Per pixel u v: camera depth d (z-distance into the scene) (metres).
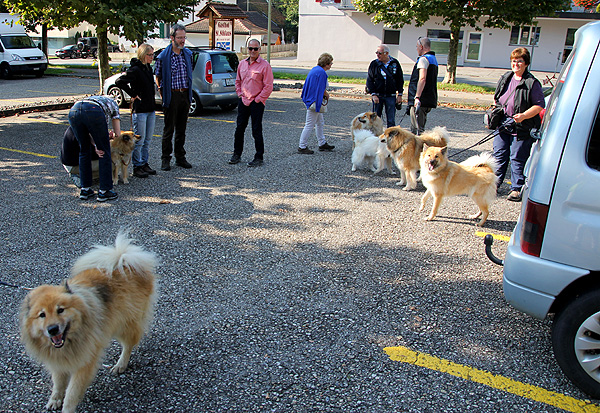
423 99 8.48
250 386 2.90
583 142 2.73
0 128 10.31
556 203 2.81
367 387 2.92
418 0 17.33
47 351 2.47
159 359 3.13
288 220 5.65
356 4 19.33
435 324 3.61
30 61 21.14
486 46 31.53
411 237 5.27
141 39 12.34
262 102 7.62
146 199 6.20
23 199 6.04
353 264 4.56
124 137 6.49
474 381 3.00
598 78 2.69
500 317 3.73
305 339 3.37
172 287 4.02
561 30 29.55
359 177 7.58
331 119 12.48
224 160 8.27
